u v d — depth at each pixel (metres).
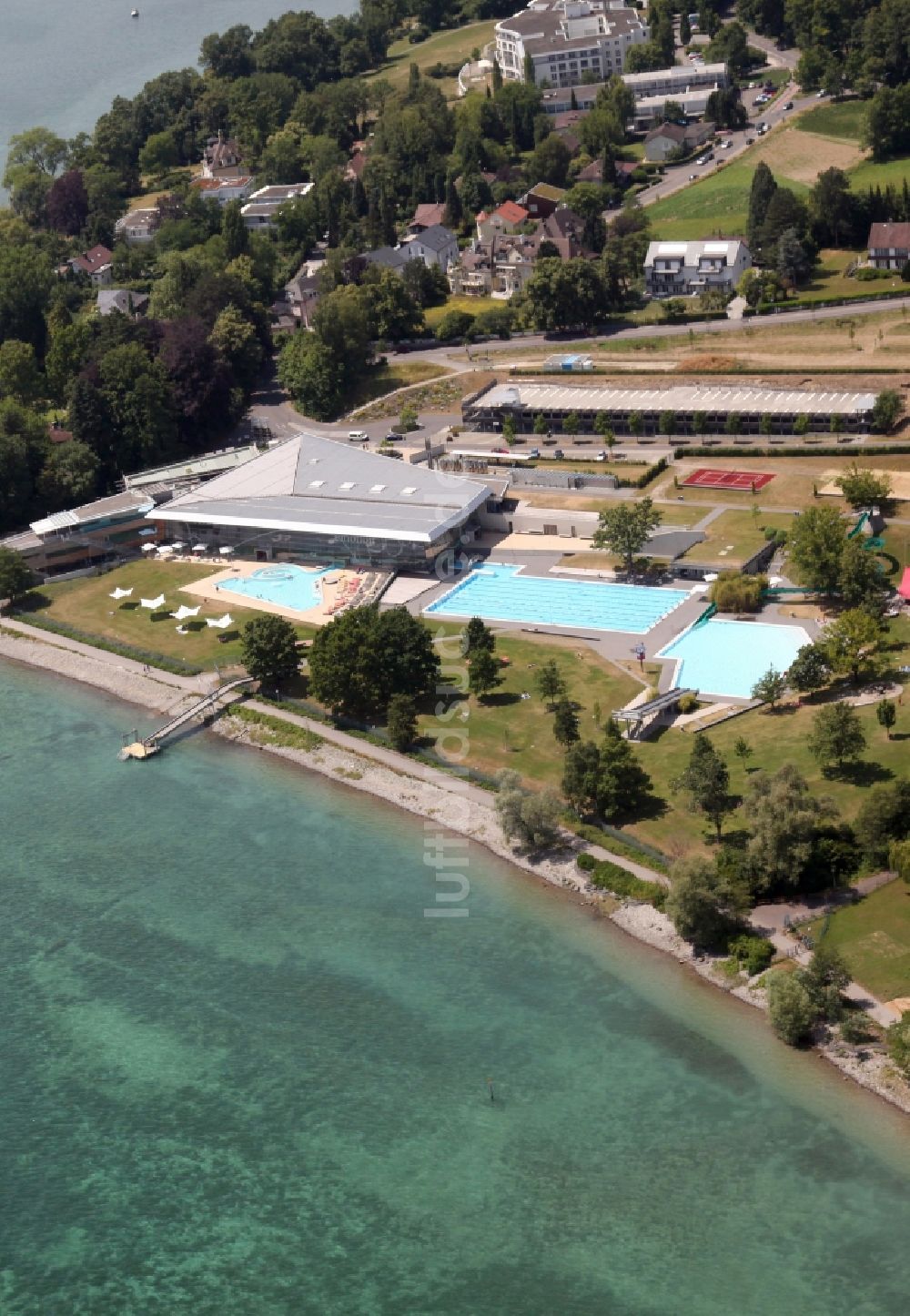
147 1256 170.25
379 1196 174.00
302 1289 164.38
